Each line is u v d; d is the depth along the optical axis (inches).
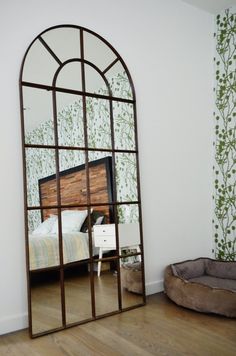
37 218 88.6
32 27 91.3
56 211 92.4
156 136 117.7
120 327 86.8
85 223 97.8
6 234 85.1
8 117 86.8
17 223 87.0
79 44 99.4
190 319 90.3
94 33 102.3
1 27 86.3
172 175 122.3
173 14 124.6
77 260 94.8
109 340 79.2
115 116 106.2
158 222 117.3
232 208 129.5
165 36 121.7
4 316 84.2
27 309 87.5
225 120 132.6
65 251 92.9
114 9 108.2
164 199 119.4
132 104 110.4
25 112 88.2
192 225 128.5
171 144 122.3
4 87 86.4
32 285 86.1
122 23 110.0
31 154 88.6
